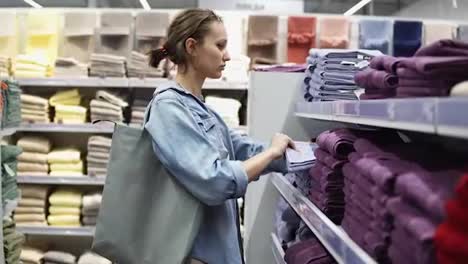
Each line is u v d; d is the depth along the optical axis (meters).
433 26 4.26
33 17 4.21
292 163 1.80
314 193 1.79
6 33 4.20
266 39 4.22
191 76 1.78
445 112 0.73
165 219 1.60
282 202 2.58
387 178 1.00
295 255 1.93
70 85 3.97
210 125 1.71
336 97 2.08
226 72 3.96
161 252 1.59
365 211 1.21
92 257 3.96
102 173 3.90
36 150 3.96
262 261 2.75
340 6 9.46
